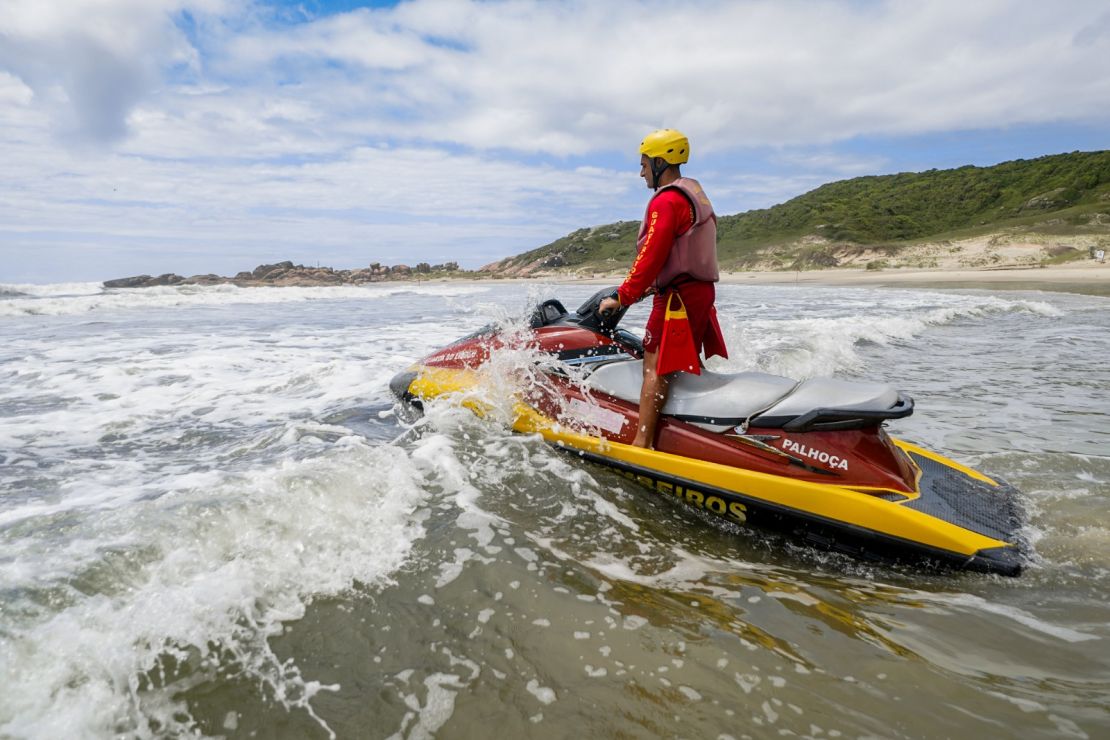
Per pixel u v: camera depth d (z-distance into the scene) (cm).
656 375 339
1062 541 295
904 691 190
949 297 1988
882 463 297
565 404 382
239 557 237
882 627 226
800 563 281
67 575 211
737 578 263
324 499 282
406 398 455
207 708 175
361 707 179
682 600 241
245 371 640
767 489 297
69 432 418
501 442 384
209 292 2484
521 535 285
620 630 219
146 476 331
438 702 182
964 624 229
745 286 3127
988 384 660
